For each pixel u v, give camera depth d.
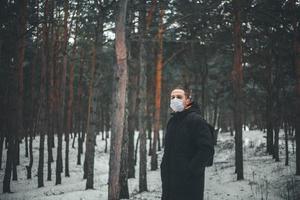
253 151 33.34
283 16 18.41
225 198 15.26
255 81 28.34
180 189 3.69
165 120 46.72
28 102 35.22
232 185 18.05
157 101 24.91
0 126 22.72
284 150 30.80
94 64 20.67
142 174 17.75
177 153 3.76
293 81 25.25
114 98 7.90
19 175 28.58
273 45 20.89
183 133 3.78
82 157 37.69
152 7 17.91
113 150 7.82
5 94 23.42
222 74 36.28
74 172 30.92
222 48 24.67
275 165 23.14
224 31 22.25
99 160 38.19
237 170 19.47
